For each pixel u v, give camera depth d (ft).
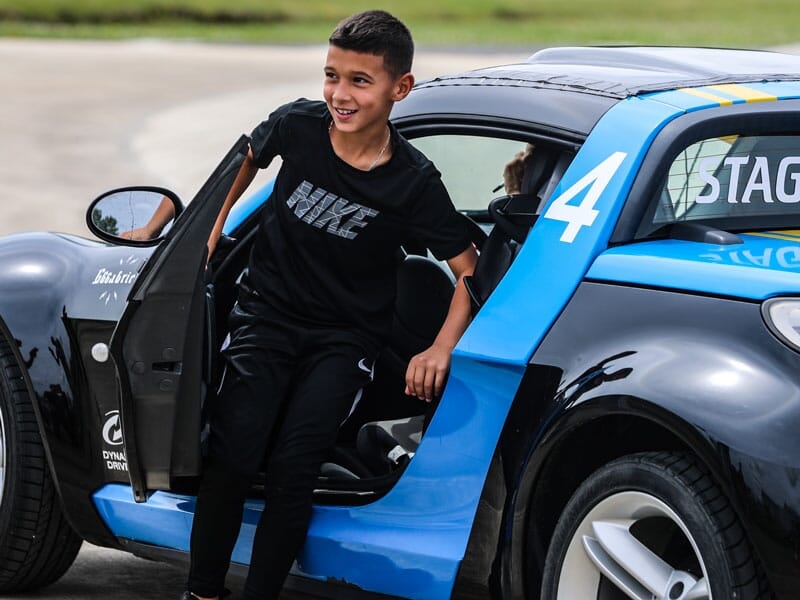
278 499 14.55
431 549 13.85
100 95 112.06
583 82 14.74
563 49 16.74
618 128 13.73
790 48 183.73
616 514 12.59
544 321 13.08
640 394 12.02
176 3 271.90
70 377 16.93
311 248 14.73
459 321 14.17
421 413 16.81
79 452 16.96
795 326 11.63
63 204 56.03
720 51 16.84
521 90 14.76
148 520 16.53
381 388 16.76
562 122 14.14
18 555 17.69
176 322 14.28
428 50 190.29
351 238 14.57
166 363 14.34
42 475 17.47
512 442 13.10
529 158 14.94
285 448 14.53
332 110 14.19
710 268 12.26
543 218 13.67
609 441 13.05
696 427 11.64
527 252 13.60
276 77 134.00
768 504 11.28
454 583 13.73
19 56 164.76
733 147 13.97
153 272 14.20
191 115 94.02
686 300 12.26
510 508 13.12
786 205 14.28
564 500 13.30
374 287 14.93
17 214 53.36
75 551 18.07
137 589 18.42
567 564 12.91
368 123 14.14
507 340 13.26
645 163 13.35
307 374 14.80
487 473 13.37
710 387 11.71
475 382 13.51
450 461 13.74
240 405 14.70
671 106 13.84
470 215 18.13
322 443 14.58
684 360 11.97
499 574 13.35
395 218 14.48
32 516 17.52
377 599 14.49
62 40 213.25
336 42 14.06
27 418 17.43
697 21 262.67
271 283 14.93
